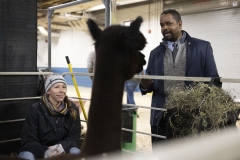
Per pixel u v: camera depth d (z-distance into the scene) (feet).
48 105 7.60
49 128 7.67
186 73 7.72
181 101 6.03
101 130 3.59
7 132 9.16
